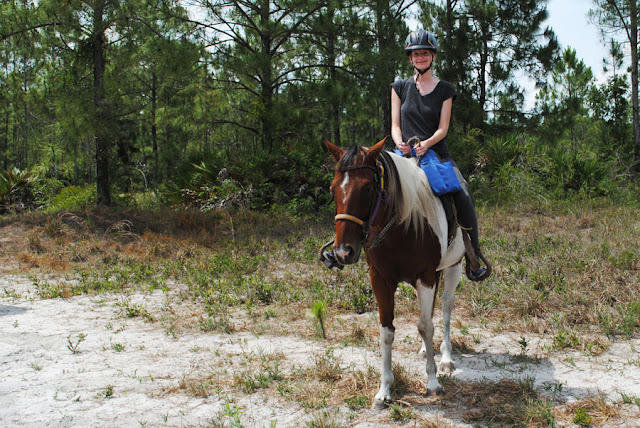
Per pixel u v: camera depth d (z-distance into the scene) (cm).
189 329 552
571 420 329
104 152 1479
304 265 861
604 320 502
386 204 329
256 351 479
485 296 604
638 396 357
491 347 473
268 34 1648
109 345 503
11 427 337
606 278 628
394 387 381
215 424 333
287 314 593
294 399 373
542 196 1479
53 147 1698
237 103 2134
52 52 1560
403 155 395
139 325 570
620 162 1944
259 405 366
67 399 379
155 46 1453
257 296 660
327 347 483
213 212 1318
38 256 943
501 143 1733
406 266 349
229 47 1702
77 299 687
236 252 959
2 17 1480
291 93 1714
